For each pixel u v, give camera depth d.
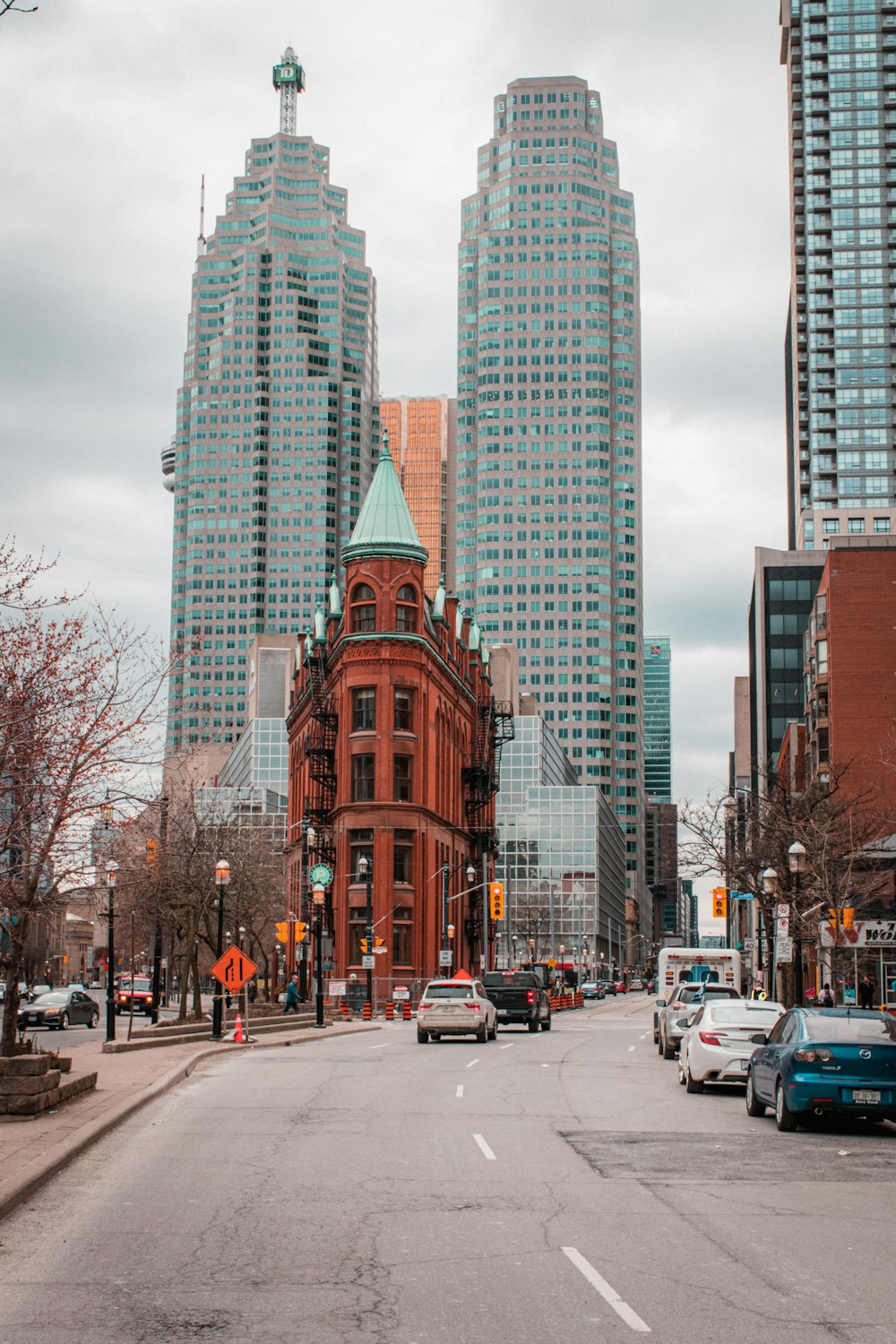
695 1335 8.79
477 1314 9.30
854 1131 20.72
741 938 123.19
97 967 171.75
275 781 150.62
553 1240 11.80
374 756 79.56
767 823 63.25
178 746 48.03
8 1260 11.00
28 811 22.88
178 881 52.56
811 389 176.12
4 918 27.19
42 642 23.62
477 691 101.75
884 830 70.25
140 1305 9.52
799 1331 8.90
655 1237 11.97
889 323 176.50
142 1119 20.92
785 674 144.62
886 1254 11.37
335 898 79.94
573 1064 34.56
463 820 97.81
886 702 87.94
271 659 165.75
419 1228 12.32
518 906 156.75
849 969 56.28
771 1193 14.47
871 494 173.00
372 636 80.06
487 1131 19.81
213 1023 41.69
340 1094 25.42
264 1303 9.62
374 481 83.81
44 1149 16.08
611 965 196.62
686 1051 27.77
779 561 146.88
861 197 179.88
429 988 45.06
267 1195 14.08
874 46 183.12
